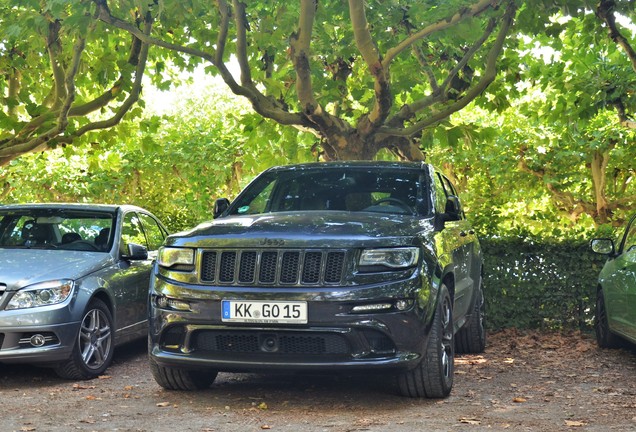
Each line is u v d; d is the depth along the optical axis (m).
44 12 11.87
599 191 19.88
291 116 12.70
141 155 21.30
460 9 11.72
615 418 6.44
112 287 9.12
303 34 12.15
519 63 14.85
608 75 14.65
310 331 6.60
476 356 10.12
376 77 11.96
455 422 6.29
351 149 12.76
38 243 9.55
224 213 8.16
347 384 7.88
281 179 8.41
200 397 7.41
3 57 14.84
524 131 20.19
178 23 13.02
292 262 6.71
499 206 14.41
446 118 14.04
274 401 7.18
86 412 6.91
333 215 7.41
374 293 6.57
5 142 13.87
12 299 8.15
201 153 20.98
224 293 6.74
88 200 22.09
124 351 10.47
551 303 12.30
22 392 7.88
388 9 12.30
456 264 8.00
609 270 10.34
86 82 15.41
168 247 7.13
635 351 10.46
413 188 8.12
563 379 8.41
